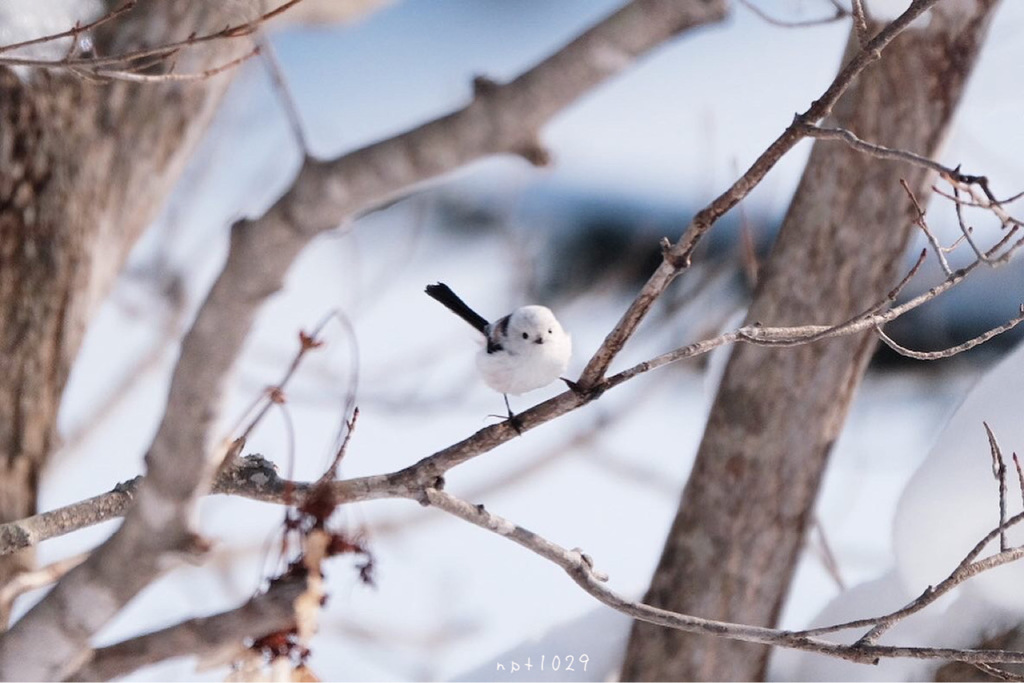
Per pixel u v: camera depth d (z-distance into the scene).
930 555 9.23
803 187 10.28
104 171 10.07
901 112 9.75
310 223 4.10
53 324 9.81
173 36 9.84
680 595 10.60
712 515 10.53
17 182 9.53
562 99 3.97
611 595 7.20
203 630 4.67
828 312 10.12
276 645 4.92
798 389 10.23
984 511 8.85
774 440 10.30
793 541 10.48
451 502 6.99
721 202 5.68
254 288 4.15
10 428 9.48
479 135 4.03
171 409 4.36
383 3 12.67
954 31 9.49
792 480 10.34
